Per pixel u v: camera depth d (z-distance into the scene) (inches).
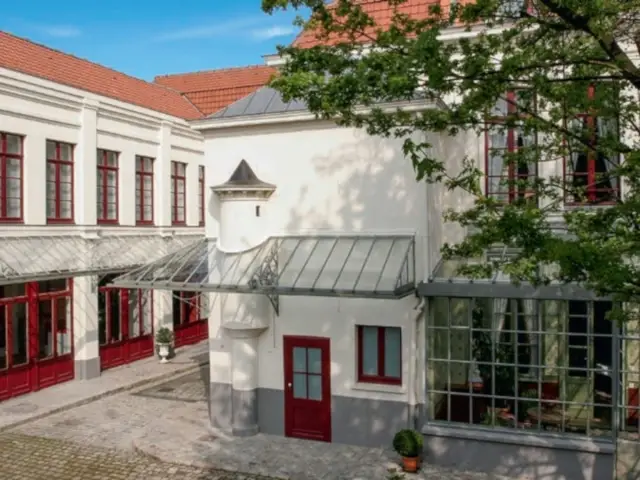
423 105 402.3
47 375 641.6
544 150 298.8
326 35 260.5
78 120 684.1
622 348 375.9
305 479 397.7
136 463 434.9
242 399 474.6
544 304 419.5
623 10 221.1
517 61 219.9
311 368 468.1
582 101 253.4
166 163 836.0
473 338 423.8
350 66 245.4
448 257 272.2
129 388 653.3
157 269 483.8
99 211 726.5
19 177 619.2
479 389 423.5
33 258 613.6
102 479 408.2
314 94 241.0
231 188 459.5
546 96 253.8
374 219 448.5
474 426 414.9
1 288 597.9
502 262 254.8
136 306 788.6
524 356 418.3
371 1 399.2
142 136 793.6
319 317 461.7
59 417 548.7
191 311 908.6
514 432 404.5
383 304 443.2
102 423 529.0
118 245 741.3
